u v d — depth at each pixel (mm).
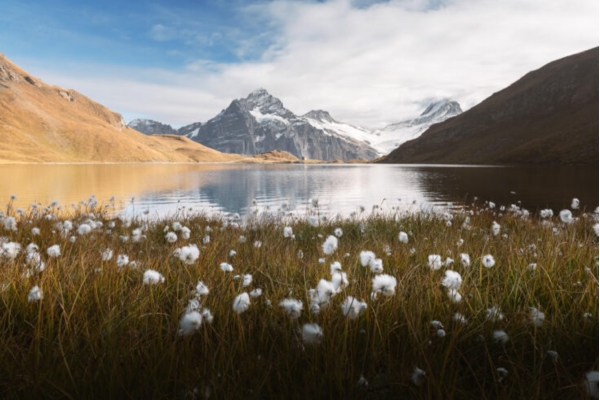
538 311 2637
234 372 2072
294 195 28266
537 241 5621
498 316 2635
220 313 2707
